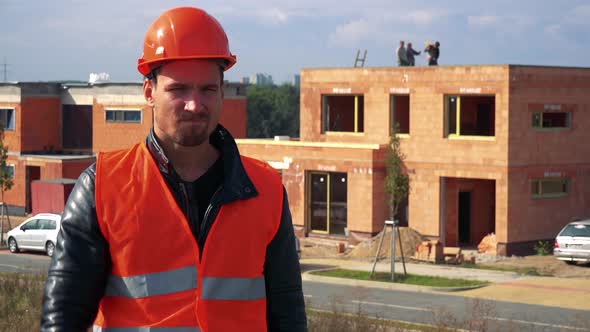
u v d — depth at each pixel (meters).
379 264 32.19
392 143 31.50
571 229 31.83
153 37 3.19
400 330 16.03
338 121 43.59
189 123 3.15
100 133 54.12
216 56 3.16
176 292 3.10
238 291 3.19
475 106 40.25
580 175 38.03
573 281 27.44
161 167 3.21
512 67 35.81
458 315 20.33
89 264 3.08
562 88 37.38
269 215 3.30
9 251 36.84
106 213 3.10
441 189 38.19
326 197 40.66
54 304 3.04
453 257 32.66
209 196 3.26
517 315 20.61
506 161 35.97
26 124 53.81
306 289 25.58
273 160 42.34
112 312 3.12
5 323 13.41
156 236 3.11
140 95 53.03
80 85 54.84
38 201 45.62
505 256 35.81
